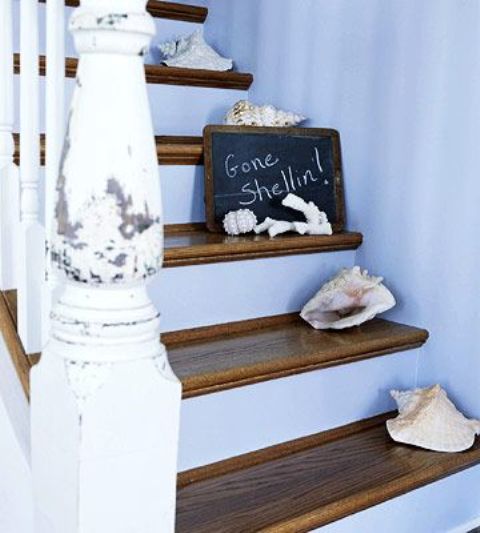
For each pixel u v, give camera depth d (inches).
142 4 26.8
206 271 56.3
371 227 65.9
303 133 66.6
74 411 28.6
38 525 33.2
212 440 49.3
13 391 40.9
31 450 33.8
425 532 53.1
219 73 74.8
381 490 48.4
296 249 61.5
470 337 58.2
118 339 28.6
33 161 41.3
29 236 40.7
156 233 28.3
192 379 46.9
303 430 54.6
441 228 59.6
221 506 45.0
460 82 56.8
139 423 29.9
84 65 27.1
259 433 51.9
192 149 62.5
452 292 59.2
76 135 27.2
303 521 44.2
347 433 56.7
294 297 63.1
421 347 61.8
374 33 63.5
